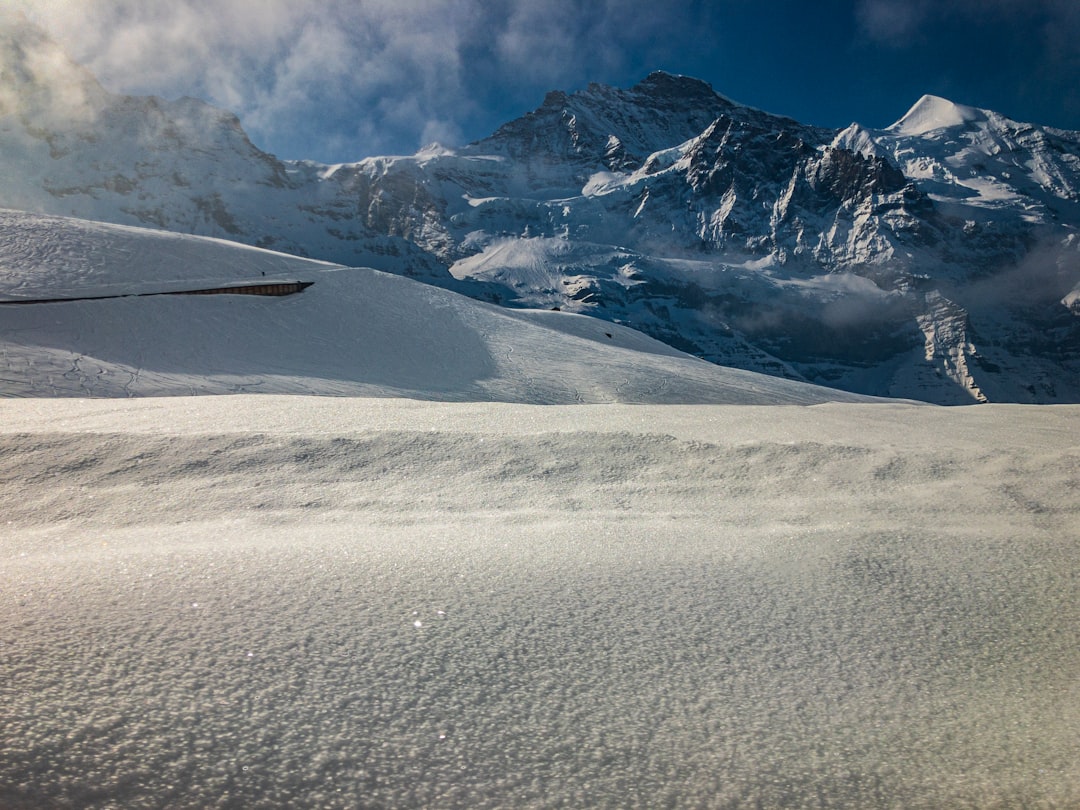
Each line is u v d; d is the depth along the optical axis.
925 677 1.50
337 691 1.29
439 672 1.39
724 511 3.14
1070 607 1.89
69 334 26.06
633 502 3.37
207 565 2.00
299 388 25.50
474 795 1.04
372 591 1.81
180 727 1.14
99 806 0.96
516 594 1.85
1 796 0.95
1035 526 2.73
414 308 37.41
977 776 1.15
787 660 1.55
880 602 1.91
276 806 1.00
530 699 1.31
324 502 3.45
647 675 1.44
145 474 3.82
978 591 2.00
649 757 1.16
